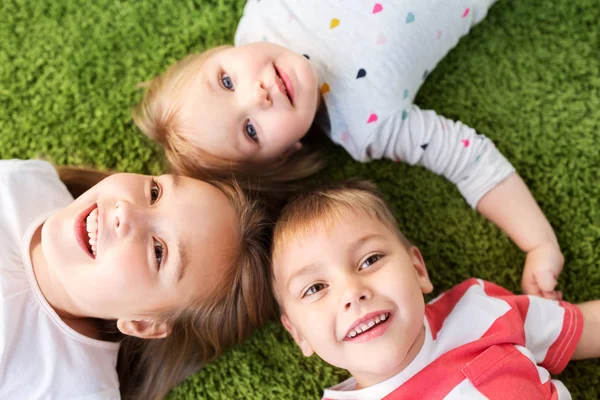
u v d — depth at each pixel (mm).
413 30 1052
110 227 905
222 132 1026
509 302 969
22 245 1012
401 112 1100
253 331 1151
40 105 1256
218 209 961
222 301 1008
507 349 905
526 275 1080
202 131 1031
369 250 906
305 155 1205
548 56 1187
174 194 944
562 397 910
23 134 1246
